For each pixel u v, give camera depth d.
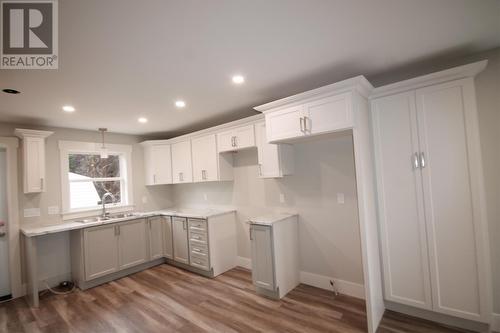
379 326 2.23
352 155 2.84
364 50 1.99
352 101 2.16
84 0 1.28
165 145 4.65
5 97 2.48
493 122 2.07
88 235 3.47
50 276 3.60
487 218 2.08
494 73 2.08
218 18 1.50
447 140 2.10
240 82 2.51
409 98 2.27
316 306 2.64
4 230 3.38
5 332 2.45
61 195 3.81
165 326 2.43
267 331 2.26
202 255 3.67
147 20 1.47
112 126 3.97
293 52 1.97
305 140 2.90
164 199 5.08
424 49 2.02
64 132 3.90
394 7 1.48
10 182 3.34
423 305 2.22
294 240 3.18
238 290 3.13
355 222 2.83
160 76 2.26
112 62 1.95
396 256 2.34
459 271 2.06
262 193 3.68
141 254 4.04
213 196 4.39
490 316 1.95
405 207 2.29
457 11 1.54
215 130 3.84
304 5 1.42
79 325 2.52
